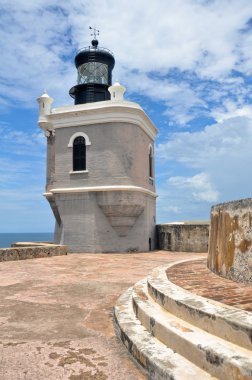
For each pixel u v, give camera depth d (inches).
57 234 857.5
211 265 283.9
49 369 160.9
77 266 504.7
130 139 768.9
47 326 224.2
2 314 251.3
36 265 514.9
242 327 132.0
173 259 603.2
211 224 293.1
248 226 213.6
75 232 764.6
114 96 791.1
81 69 932.0
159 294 201.8
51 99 875.4
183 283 223.9
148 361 151.4
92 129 776.3
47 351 182.5
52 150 875.4
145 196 805.9
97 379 151.3
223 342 139.3
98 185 759.7
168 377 134.8
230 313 147.7
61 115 795.4
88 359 172.7
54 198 794.2
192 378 129.6
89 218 756.6
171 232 815.7
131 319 210.1
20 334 209.0
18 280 385.1
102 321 234.8
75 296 307.4
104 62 924.6
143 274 426.6
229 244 237.9
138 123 780.6
